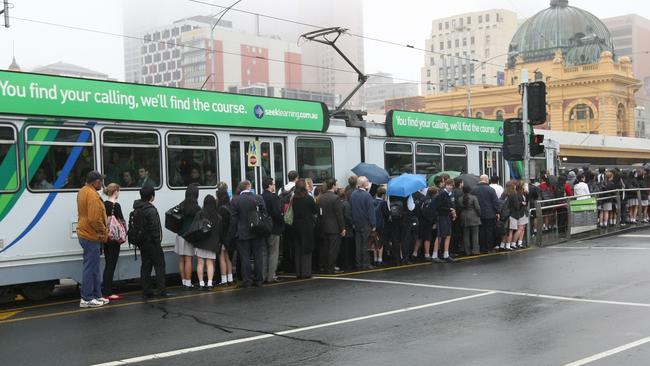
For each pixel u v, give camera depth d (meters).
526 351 6.51
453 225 15.16
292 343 7.03
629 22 157.88
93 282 9.47
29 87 9.54
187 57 98.50
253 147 12.55
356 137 14.81
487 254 15.12
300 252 11.97
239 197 11.10
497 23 139.62
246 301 9.65
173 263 11.30
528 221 16.16
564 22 80.31
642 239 17.22
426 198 13.93
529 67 79.88
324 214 12.46
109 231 9.57
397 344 6.89
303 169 13.45
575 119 76.56
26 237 9.44
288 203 12.20
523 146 16.45
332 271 12.53
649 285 10.14
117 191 9.83
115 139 10.46
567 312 8.35
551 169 21.88
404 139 15.97
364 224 12.96
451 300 9.37
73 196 9.93
